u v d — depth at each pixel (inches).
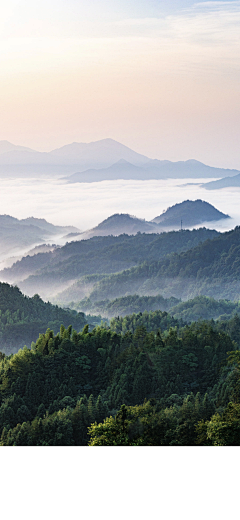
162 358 3754.9
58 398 3427.7
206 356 3902.6
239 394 2714.1
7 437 2849.4
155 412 2379.4
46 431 2778.1
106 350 4072.3
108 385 3681.1
